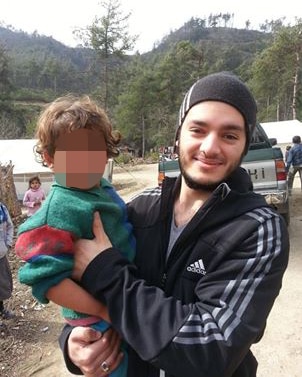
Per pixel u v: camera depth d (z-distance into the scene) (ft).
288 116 152.46
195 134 4.27
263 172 21.16
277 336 12.80
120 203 4.93
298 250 20.62
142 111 163.02
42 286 3.99
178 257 4.29
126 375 4.46
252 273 3.88
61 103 4.58
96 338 4.27
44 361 12.39
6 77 199.93
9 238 15.49
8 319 15.14
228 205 4.16
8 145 60.03
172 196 4.75
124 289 3.88
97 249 4.14
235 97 4.15
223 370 3.59
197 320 3.74
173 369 3.69
